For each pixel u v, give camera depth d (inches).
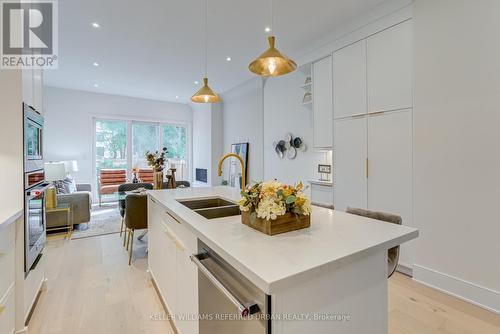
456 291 89.8
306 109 167.5
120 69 193.2
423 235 98.9
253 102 225.5
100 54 164.9
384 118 111.9
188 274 58.3
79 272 111.0
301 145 171.2
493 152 81.1
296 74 175.3
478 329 73.4
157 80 221.6
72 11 115.5
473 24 84.7
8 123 70.0
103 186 253.1
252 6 112.4
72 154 253.6
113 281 102.8
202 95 106.3
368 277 44.7
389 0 107.7
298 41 146.3
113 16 120.0
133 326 75.4
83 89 253.0
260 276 31.5
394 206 108.7
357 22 121.9
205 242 46.8
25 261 71.2
